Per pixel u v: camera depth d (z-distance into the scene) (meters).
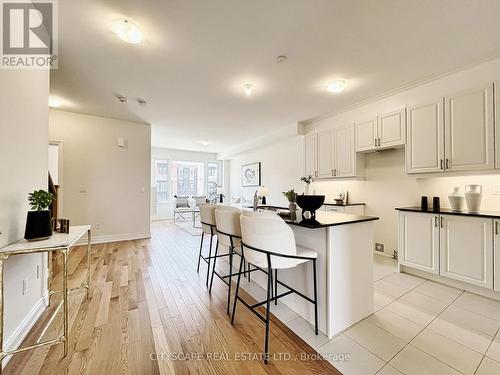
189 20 1.78
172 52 2.21
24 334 1.60
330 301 1.63
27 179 1.68
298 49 2.17
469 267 2.26
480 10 1.68
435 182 2.94
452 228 2.38
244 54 2.25
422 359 1.41
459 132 2.44
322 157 4.17
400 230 2.85
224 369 1.34
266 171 6.16
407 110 2.90
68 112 4.01
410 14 1.72
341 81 2.80
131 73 2.61
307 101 3.47
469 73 2.45
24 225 1.62
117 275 2.78
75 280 2.62
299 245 1.91
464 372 1.31
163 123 4.71
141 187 4.73
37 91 1.84
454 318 1.86
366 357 1.43
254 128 5.09
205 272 2.91
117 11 1.69
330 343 1.57
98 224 4.32
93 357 1.42
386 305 2.07
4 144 1.37
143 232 4.78
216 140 6.45
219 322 1.81
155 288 2.42
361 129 3.51
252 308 1.66
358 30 1.91
